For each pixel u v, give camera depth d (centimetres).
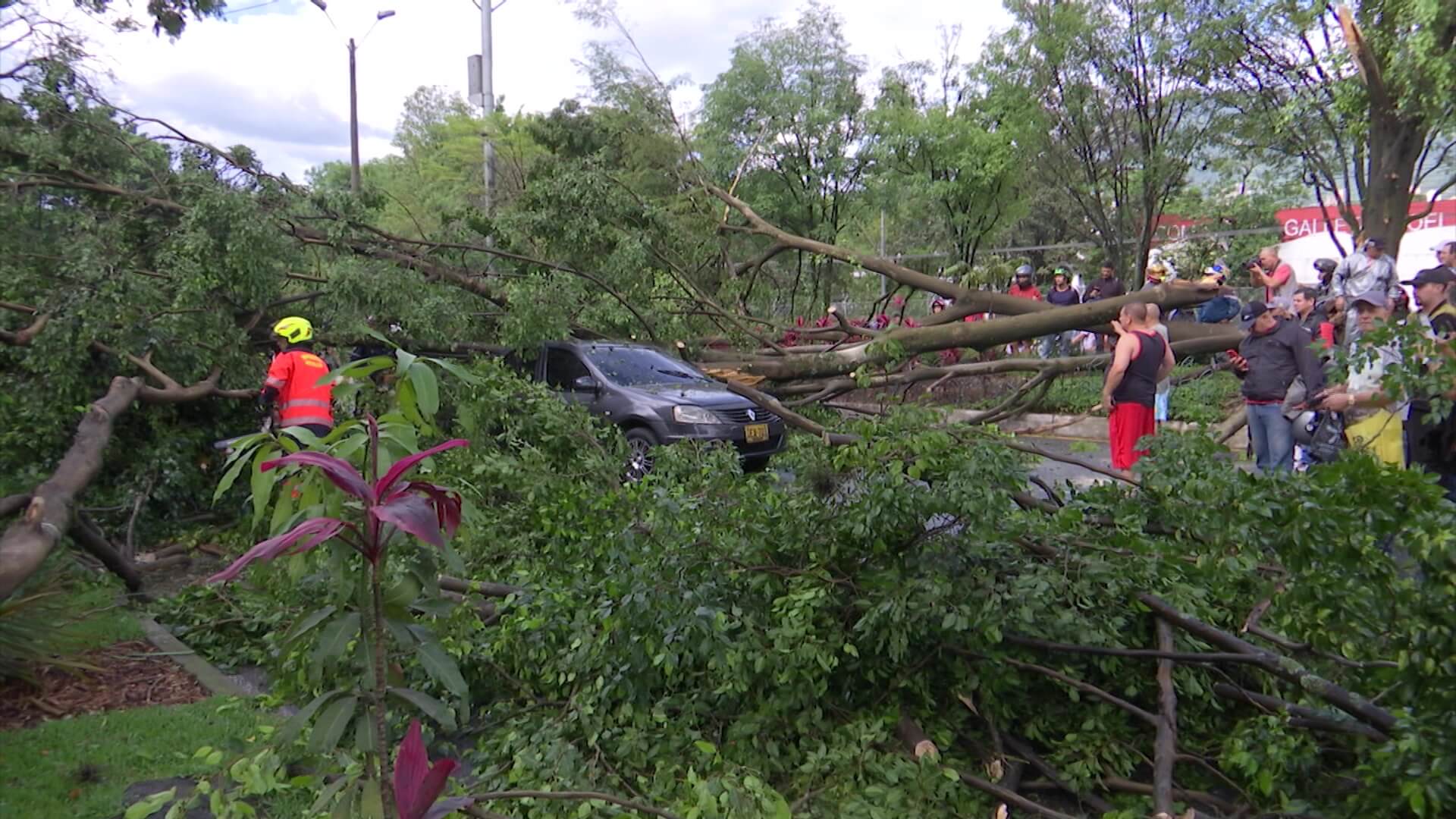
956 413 1141
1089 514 455
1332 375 570
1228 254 2317
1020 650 421
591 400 1048
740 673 400
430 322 960
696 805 318
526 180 1195
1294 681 369
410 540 263
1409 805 321
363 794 252
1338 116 1605
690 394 1026
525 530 593
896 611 387
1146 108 1905
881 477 408
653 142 1318
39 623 487
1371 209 1465
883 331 1078
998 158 2122
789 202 2441
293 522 250
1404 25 1335
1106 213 2292
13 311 814
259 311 954
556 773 359
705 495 488
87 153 945
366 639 255
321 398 779
